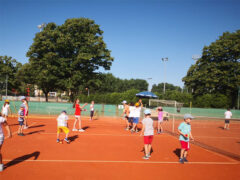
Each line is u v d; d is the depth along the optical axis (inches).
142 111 898.1
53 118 793.6
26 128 497.7
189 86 1437.0
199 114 1069.1
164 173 219.3
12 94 2025.1
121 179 197.2
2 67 1962.4
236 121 1005.8
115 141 377.7
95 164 239.5
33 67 1114.1
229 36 1318.9
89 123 679.7
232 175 219.9
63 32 1090.7
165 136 460.4
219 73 1299.2
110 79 2910.9
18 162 236.7
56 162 241.3
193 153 310.3
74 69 1110.4
